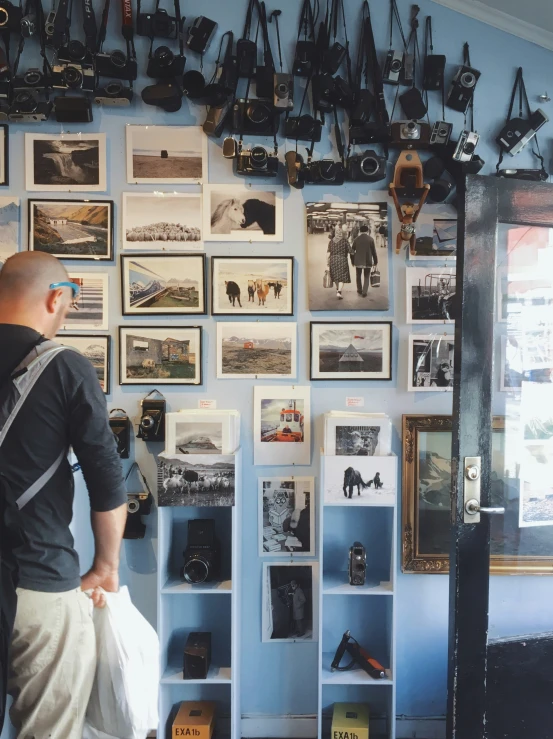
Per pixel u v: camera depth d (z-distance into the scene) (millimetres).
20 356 1483
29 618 1445
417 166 2307
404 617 2430
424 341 2420
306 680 2438
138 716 1645
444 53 2424
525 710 2131
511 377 2227
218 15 2371
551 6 2232
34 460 1460
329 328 2414
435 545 2414
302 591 2436
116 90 2303
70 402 1488
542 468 2270
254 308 2406
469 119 2441
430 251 2391
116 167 2389
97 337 2398
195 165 2387
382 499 2172
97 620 1620
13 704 1510
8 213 2365
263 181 2402
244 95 2395
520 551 2279
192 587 2213
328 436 2211
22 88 2285
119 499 1549
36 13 2330
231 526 2320
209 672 2283
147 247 2395
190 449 2186
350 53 2404
